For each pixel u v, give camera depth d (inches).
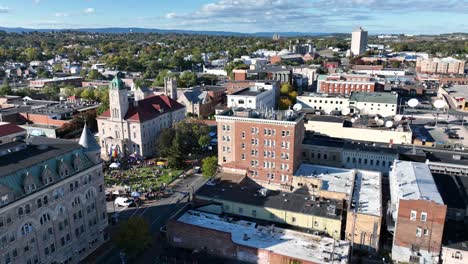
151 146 5910.4
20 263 2628.0
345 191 3774.6
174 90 7677.2
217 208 3688.5
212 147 6063.0
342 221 3383.4
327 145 4864.7
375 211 3267.7
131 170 5216.5
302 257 2834.6
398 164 3833.7
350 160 4709.6
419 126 7101.4
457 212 3240.7
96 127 7194.9
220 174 4434.1
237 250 3058.6
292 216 3435.0
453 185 3602.4
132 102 5920.3
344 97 7544.3
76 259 3161.9
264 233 3230.8
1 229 2464.3
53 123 6963.6
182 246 3339.1
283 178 4242.1
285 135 4097.0
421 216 2898.6
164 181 4822.8
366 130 5511.8
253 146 4318.4
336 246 3006.9
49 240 2871.6
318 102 7642.7
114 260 3221.0
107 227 3567.9
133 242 3011.8
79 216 3179.1
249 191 3907.5
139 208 4099.4
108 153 5748.0
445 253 2869.1
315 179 4033.0
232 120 4347.9
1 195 2453.2
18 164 2746.1
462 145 5733.3
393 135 5388.8
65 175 2987.2
